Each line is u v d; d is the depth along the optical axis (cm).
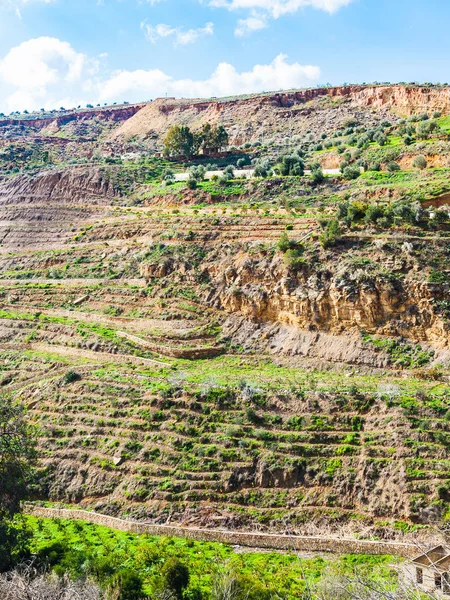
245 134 18150
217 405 6369
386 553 4828
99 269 9762
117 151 19075
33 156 18438
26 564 4234
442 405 5822
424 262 7100
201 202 11262
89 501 5909
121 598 3816
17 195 13925
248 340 7619
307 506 5378
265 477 5628
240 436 6028
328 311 7288
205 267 8600
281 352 7312
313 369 6975
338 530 5162
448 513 4984
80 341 8138
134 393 6762
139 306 8575
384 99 16812
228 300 8038
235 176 12306
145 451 6103
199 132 15275
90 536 5266
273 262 7962
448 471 5241
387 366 6681
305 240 8031
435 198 8106
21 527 5181
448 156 9569
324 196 9688
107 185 13388
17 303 9525
